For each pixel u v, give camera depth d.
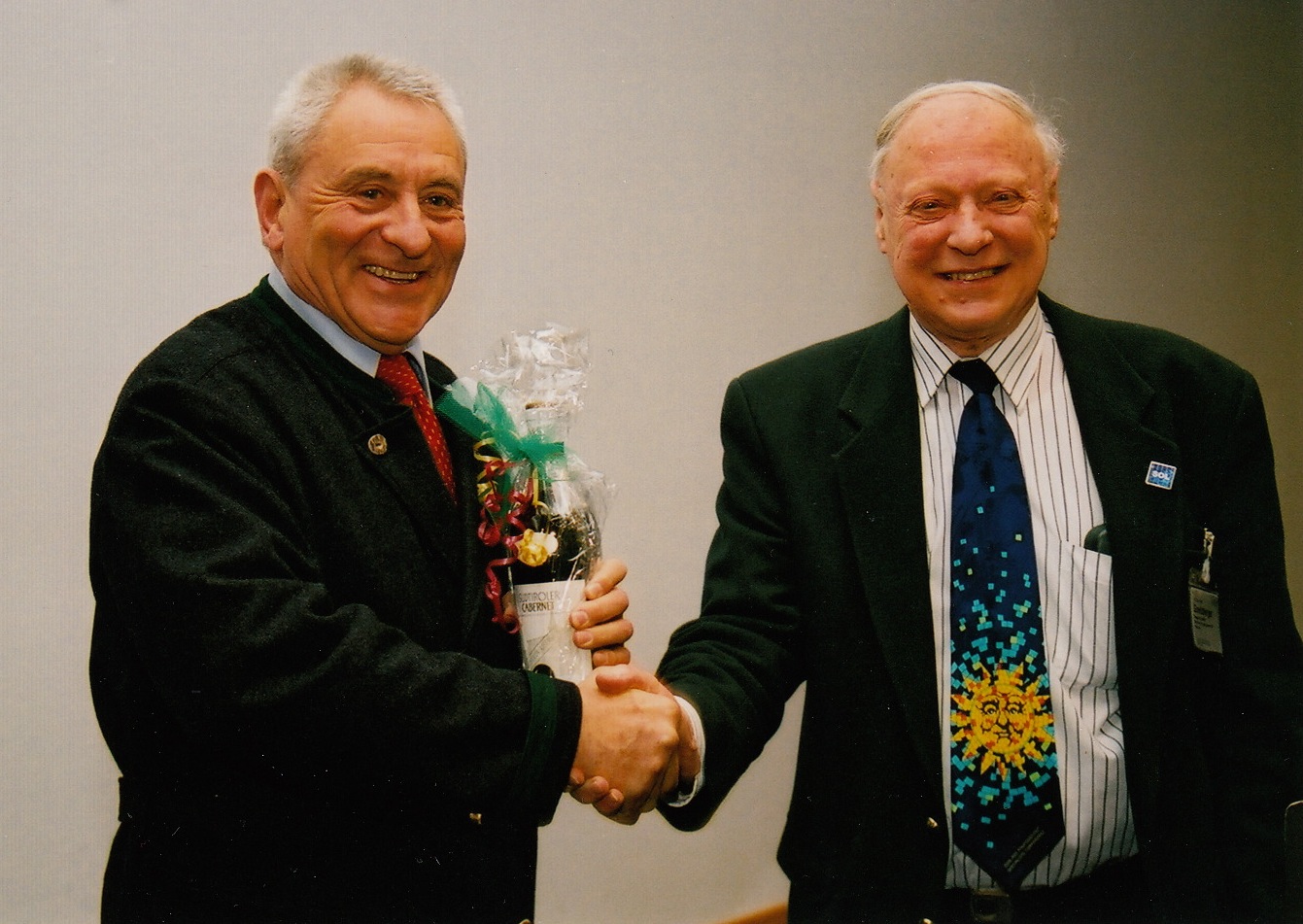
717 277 2.86
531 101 2.50
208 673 1.04
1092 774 1.36
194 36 2.06
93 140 1.95
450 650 1.23
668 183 2.75
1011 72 3.44
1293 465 4.30
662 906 2.79
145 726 1.18
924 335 1.49
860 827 1.40
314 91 1.21
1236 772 1.41
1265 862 1.35
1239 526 1.43
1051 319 1.52
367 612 1.12
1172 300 3.92
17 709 1.91
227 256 2.12
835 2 3.06
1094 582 1.37
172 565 1.05
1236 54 4.12
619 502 2.70
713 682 1.44
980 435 1.44
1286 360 4.32
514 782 1.10
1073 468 1.43
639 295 2.71
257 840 1.14
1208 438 1.45
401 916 1.17
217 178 2.10
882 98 3.18
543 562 1.27
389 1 2.28
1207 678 1.44
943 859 1.36
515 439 1.29
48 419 1.92
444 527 1.26
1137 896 1.40
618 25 2.65
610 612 1.27
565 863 2.61
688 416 2.82
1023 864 1.35
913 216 1.38
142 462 1.09
